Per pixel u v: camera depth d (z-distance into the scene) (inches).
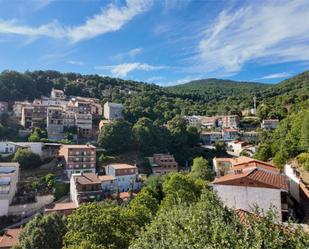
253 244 386.3
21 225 2068.2
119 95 6441.9
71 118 4121.6
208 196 591.2
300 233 409.4
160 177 2432.3
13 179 2407.7
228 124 5866.1
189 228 462.0
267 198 1136.2
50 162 3181.6
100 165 3339.1
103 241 998.4
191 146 4589.1
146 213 1295.5
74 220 1085.1
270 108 6127.0
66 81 6658.5
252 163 1808.6
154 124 4227.4
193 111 6894.7
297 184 1507.1
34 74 6259.8
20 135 3698.3
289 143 2418.8
